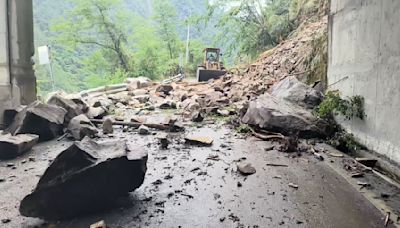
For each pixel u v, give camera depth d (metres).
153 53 26.73
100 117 7.69
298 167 4.59
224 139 6.15
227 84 11.91
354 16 5.73
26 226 2.93
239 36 19.81
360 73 5.45
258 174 4.29
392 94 4.42
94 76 23.73
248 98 9.59
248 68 13.59
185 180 4.02
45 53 11.82
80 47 30.70
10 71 6.43
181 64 27.23
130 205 3.34
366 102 5.22
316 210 3.29
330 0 7.15
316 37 9.47
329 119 6.55
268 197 3.58
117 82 22.81
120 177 3.28
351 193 3.71
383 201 3.49
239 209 3.29
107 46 25.06
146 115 8.36
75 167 3.05
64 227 2.92
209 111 8.65
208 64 17.47
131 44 27.53
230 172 4.34
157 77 25.88
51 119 5.95
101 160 3.11
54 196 2.99
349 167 4.56
